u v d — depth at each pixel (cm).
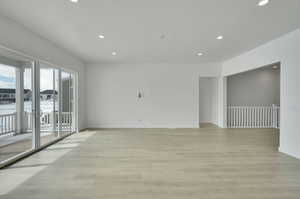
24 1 254
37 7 272
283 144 400
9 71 393
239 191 239
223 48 501
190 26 344
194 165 329
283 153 396
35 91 405
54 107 505
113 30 366
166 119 727
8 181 266
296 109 362
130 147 447
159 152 407
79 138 545
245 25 338
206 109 841
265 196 227
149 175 288
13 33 326
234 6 266
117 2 256
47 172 298
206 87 841
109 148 438
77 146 456
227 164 334
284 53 390
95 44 464
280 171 301
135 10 281
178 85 723
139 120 728
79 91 654
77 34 391
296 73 360
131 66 723
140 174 291
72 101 627
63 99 555
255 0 249
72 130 619
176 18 309
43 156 378
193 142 496
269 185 255
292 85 371
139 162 345
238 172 298
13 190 241
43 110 455
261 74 789
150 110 727
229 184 258
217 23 329
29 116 410
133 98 727
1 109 387
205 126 751
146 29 360
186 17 305
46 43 430
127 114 729
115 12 288
